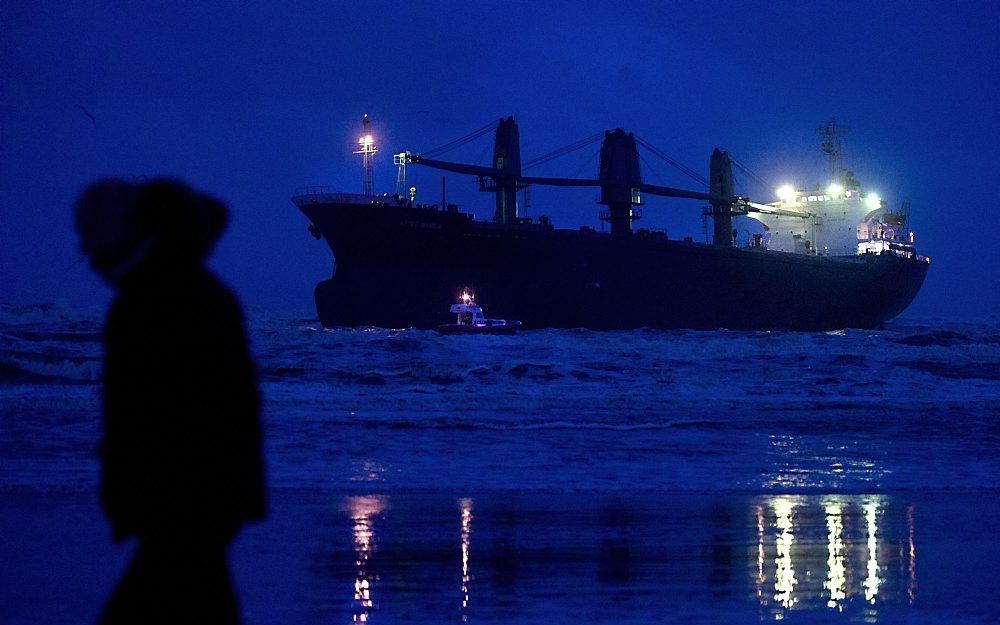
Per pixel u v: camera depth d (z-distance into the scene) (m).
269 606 6.70
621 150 99.62
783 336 64.94
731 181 111.38
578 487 12.59
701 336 81.88
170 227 3.49
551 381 32.78
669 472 14.07
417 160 85.25
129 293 3.44
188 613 3.49
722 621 6.36
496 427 19.62
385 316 80.12
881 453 16.47
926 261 125.81
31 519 9.91
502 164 92.94
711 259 95.81
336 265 81.94
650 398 27.47
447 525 9.88
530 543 8.99
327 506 10.98
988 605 6.81
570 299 87.31
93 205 3.48
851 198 118.38
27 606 6.65
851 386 31.17
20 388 28.36
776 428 20.34
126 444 3.40
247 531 9.45
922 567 8.03
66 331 63.97
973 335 79.38
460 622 6.31
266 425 19.22
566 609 6.65
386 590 7.18
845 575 7.74
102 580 7.41
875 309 113.81
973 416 23.03
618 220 99.25
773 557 8.43
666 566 8.05
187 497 3.41
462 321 73.38
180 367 3.38
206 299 3.47
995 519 10.36
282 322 107.88
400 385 31.09
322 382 31.77
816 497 11.95
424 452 15.97
